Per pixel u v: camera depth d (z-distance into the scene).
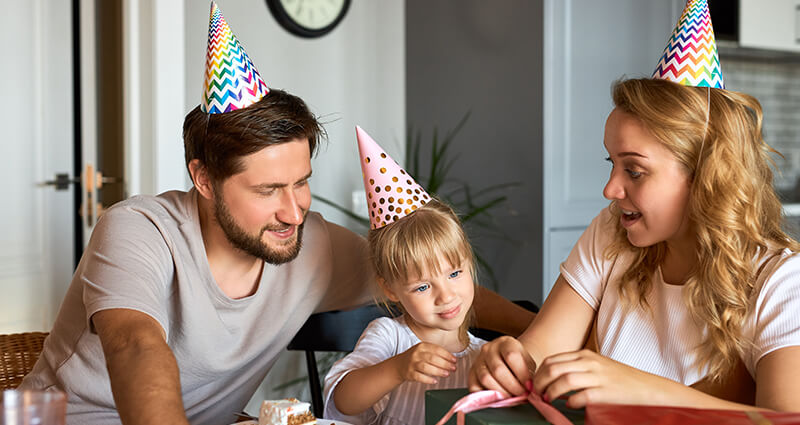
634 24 2.89
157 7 2.49
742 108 0.93
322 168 3.07
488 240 2.94
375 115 3.23
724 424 0.61
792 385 0.81
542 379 0.76
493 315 1.43
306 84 3.02
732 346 0.92
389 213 1.22
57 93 2.80
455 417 0.74
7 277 2.64
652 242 0.95
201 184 1.16
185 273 1.17
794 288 0.88
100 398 1.20
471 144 2.99
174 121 2.55
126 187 2.57
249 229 1.12
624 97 0.93
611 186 0.94
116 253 1.08
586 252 1.14
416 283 1.20
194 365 1.21
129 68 2.54
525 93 2.74
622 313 1.06
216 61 1.10
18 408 0.58
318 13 3.00
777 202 0.98
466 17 2.98
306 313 1.31
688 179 0.91
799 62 3.91
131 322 0.97
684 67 0.93
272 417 0.90
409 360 1.02
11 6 2.64
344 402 1.11
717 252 0.91
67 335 1.21
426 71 3.20
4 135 2.63
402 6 3.31
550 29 2.66
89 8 2.68
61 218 2.82
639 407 0.66
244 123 1.08
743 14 3.08
